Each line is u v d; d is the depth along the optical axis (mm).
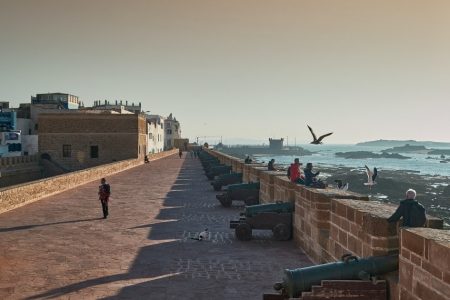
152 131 94938
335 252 9578
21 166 58469
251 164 25312
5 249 12219
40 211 18734
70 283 9383
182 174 40125
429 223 7375
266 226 13562
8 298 8469
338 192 11289
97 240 13391
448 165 189625
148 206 20359
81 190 26766
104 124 65375
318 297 6781
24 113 79188
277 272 10234
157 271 10289
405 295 6250
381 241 7457
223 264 10898
